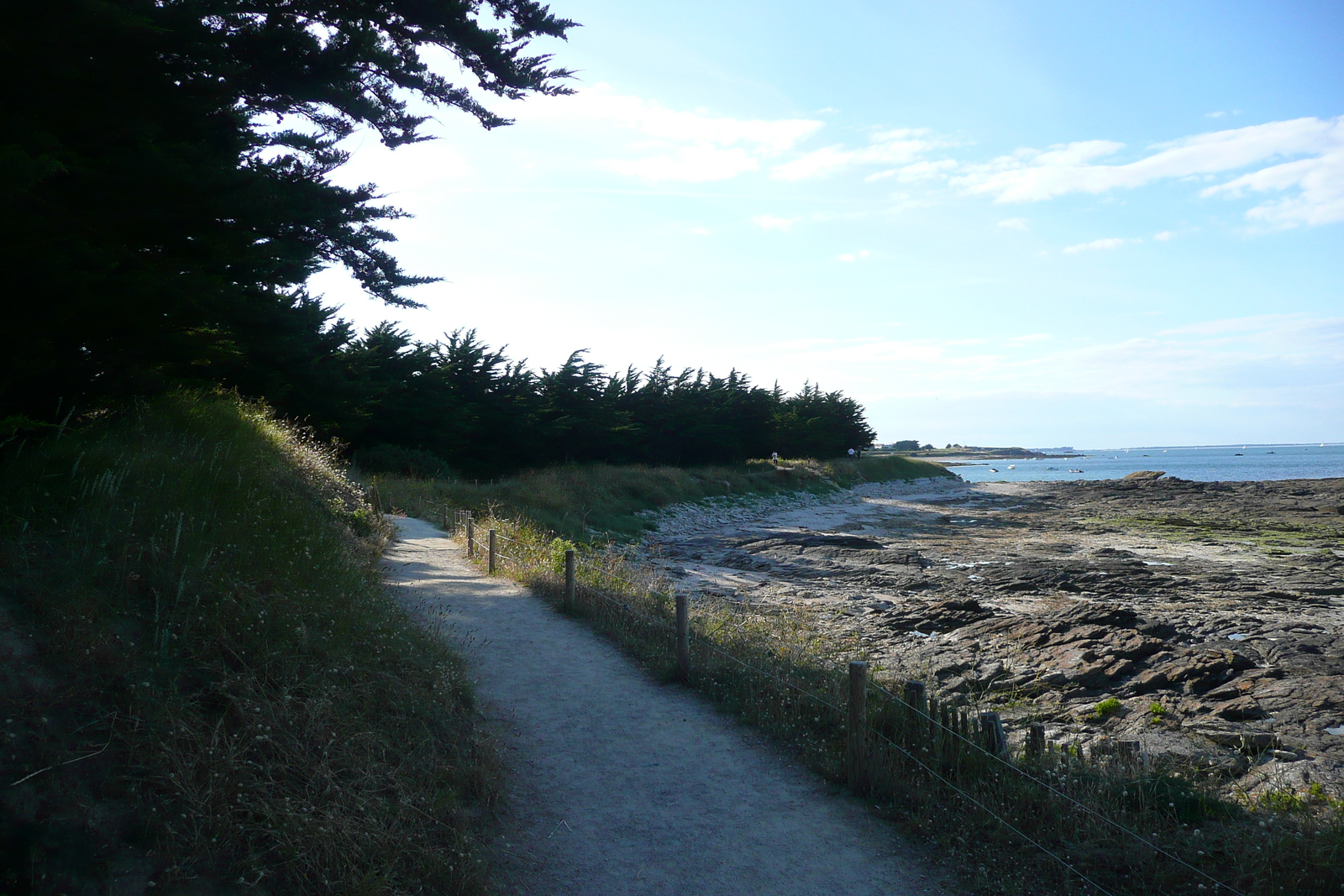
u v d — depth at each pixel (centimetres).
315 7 825
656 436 5234
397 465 3216
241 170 723
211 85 706
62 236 586
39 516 600
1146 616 1634
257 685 529
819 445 6781
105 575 555
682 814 600
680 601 923
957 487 7150
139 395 979
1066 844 527
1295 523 3762
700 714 820
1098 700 1099
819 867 527
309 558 798
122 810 396
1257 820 564
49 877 346
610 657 1018
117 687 464
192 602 572
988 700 1105
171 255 733
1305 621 1623
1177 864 488
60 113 618
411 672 688
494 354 4434
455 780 575
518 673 930
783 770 684
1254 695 1069
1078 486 6994
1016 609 1800
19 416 664
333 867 427
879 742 658
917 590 2050
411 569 1498
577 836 561
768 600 1836
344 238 973
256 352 1015
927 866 529
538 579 1420
